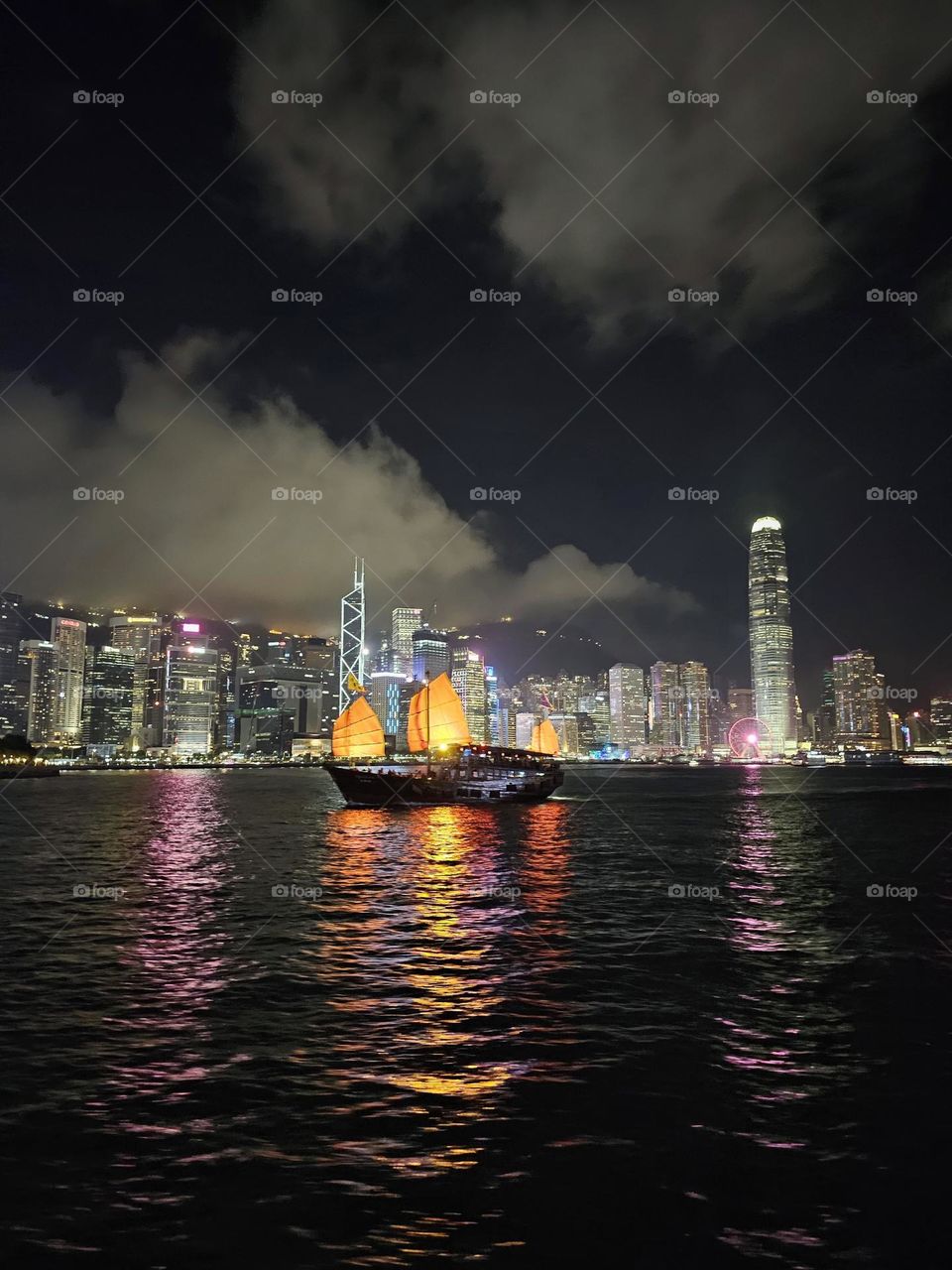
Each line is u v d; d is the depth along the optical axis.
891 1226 10.48
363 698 123.75
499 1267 9.66
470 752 114.56
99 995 20.62
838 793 150.00
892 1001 20.17
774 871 45.56
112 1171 11.80
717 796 140.25
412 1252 9.95
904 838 65.38
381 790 102.75
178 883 40.50
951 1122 13.37
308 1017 18.86
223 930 28.98
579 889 38.88
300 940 27.30
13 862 49.34
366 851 55.78
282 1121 13.43
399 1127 13.22
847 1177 11.66
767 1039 17.41
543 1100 14.25
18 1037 17.47
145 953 25.25
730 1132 13.05
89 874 43.91
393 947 26.25
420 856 52.91
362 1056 16.39
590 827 76.12
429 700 117.81
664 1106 14.01
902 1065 15.93
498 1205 10.98
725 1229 10.41
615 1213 10.76
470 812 97.75
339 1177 11.68
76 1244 10.05
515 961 24.30
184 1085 14.89
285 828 75.19
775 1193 11.27
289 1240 10.16
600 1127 13.22
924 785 188.50
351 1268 9.63
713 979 22.23
